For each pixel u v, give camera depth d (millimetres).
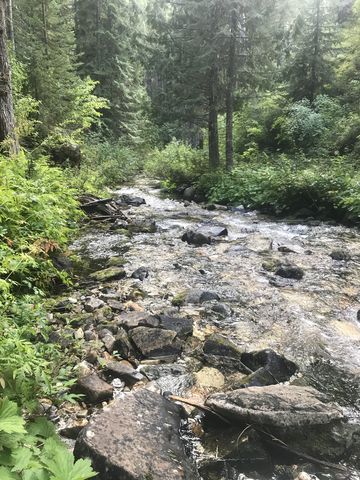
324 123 20062
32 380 2977
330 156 17781
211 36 16062
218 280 6707
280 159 17766
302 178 12641
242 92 17859
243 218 12570
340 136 18047
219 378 3918
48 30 21812
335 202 11672
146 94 36406
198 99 17219
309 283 6672
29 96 14062
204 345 4391
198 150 24469
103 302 5344
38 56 16859
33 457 2342
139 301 5680
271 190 13555
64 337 4238
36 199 6258
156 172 24141
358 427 3178
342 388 3789
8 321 3498
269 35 15914
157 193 17922
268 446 2971
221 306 5488
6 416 2293
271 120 22312
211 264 7574
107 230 10023
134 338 4320
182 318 4961
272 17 15586
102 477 2457
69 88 19859
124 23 32938
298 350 4500
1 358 2770
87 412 3262
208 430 3148
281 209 12805
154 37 16953
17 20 20891
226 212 13617
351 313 5547
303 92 23125
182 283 6504
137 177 23891
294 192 12586
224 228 10438
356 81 20422
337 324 5195
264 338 4766
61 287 5973
